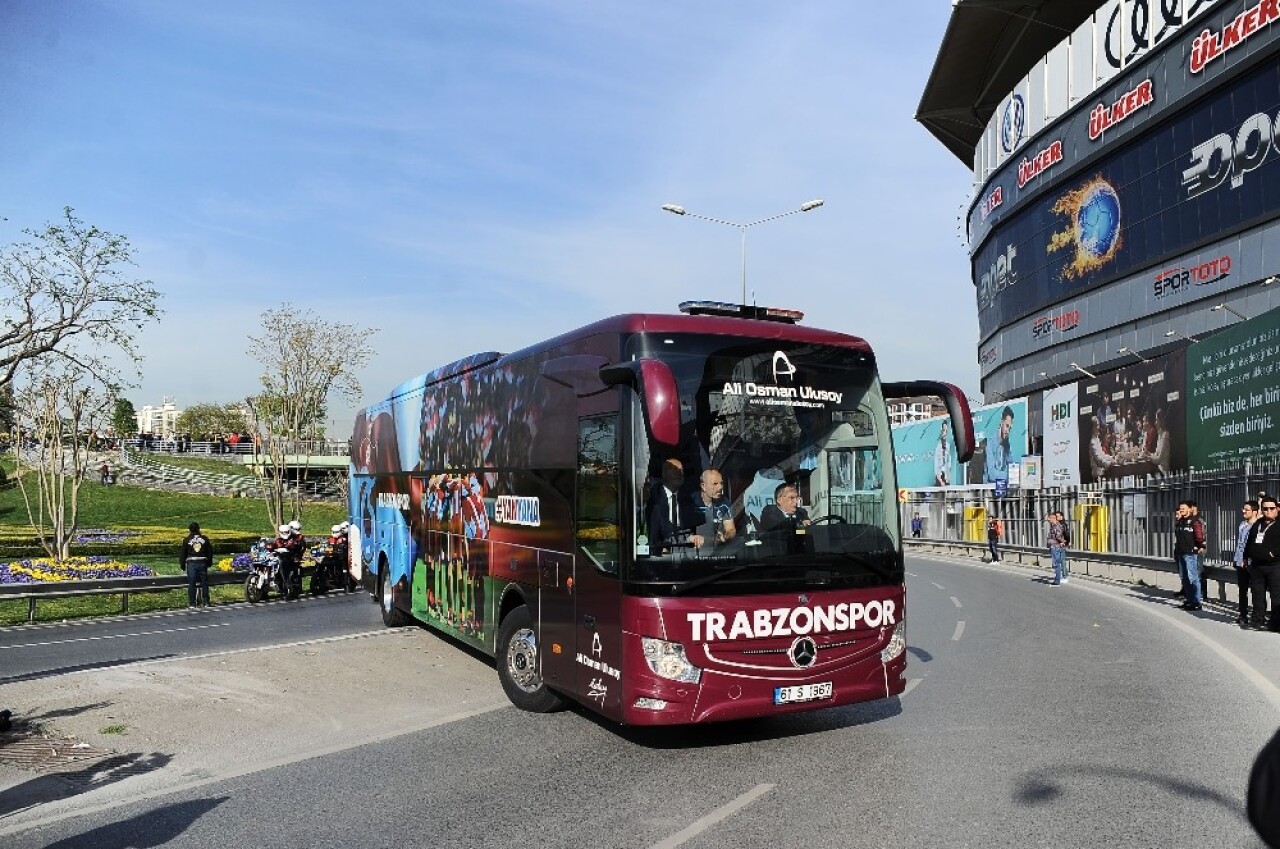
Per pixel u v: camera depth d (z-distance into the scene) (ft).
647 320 23.48
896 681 23.90
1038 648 39.60
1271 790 6.78
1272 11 101.19
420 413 41.73
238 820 18.93
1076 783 20.29
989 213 173.99
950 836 17.21
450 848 17.19
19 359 71.67
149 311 75.56
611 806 19.47
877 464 24.70
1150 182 122.93
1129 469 97.04
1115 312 130.82
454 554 36.01
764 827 17.95
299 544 68.95
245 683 32.63
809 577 22.88
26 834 18.26
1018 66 170.71
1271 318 65.26
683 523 22.34
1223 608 54.44
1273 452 64.90
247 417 122.62
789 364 24.12
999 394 176.45
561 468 26.32
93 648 43.52
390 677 33.76
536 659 27.84
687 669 21.70
